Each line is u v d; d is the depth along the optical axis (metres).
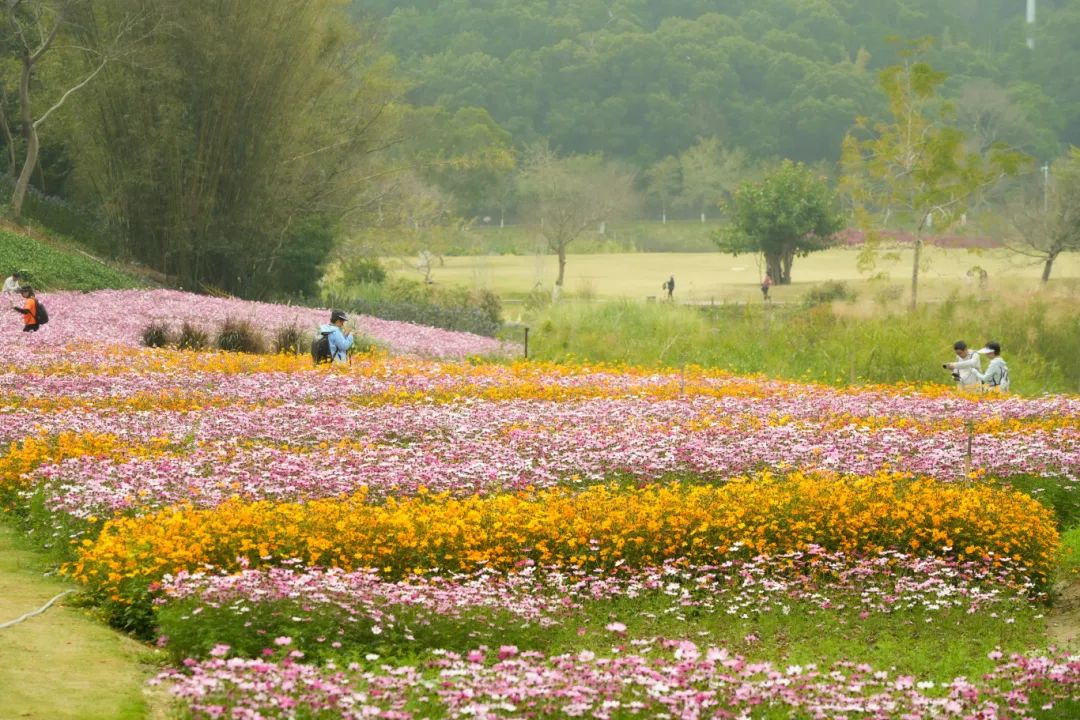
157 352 34.97
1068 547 18.52
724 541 17.00
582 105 198.12
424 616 13.08
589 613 14.93
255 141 68.12
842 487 18.86
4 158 77.62
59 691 11.30
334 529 15.82
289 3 69.75
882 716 10.48
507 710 10.21
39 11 67.12
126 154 66.31
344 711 9.94
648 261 137.38
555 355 43.28
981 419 27.42
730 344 43.66
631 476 21.12
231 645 12.14
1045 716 11.09
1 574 15.66
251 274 70.00
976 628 15.11
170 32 66.19
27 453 19.88
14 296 46.88
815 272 121.38
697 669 11.27
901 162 69.44
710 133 198.50
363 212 84.88
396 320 62.41
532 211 144.25
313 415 24.89
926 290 67.12
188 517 15.62
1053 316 44.34
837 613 15.40
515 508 17.25
